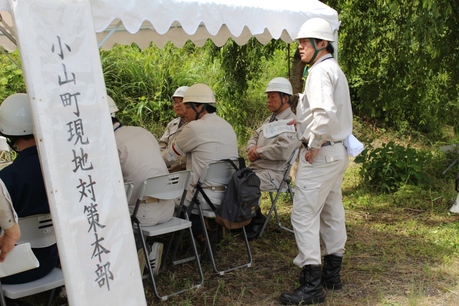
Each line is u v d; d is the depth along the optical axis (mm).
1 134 3266
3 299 3086
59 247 2807
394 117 11055
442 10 6125
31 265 2838
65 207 2818
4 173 3164
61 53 2869
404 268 4652
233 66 7430
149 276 4305
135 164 4070
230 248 5098
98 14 3172
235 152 4789
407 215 6164
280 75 11188
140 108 9227
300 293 3922
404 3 6539
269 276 4504
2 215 2676
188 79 9930
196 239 4988
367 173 7273
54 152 2797
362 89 7887
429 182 7199
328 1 6992
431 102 8086
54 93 2822
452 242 5238
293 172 5730
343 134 3812
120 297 3021
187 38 5762
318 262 3924
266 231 5629
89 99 2967
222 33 5516
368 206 6527
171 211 4277
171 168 5250
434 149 10227
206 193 4516
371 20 7031
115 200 3037
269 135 5246
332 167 3787
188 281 4355
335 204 4082
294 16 4547
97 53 3025
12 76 8695
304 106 3791
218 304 4008
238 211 4273
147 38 5836
